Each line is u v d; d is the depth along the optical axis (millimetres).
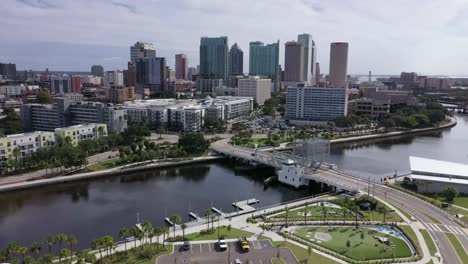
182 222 168875
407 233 146500
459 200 189375
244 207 189125
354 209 173375
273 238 143625
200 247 134875
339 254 130250
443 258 125938
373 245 137625
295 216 168875
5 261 119188
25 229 162750
